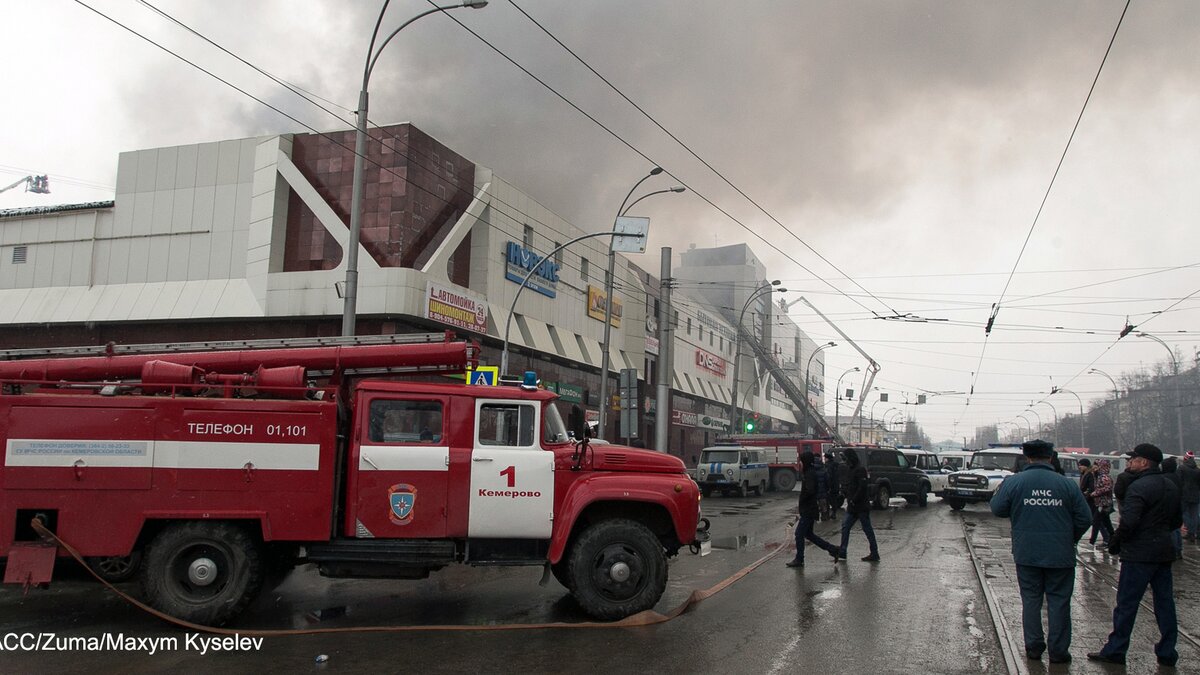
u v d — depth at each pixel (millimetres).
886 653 6996
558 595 9727
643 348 44344
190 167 29219
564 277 36594
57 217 30531
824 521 20828
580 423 8594
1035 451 7184
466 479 8320
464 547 8391
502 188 31516
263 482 7879
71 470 7574
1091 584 11141
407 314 25703
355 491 8141
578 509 8312
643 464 8844
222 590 7805
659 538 9008
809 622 8180
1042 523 6930
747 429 45312
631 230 25484
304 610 8828
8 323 29438
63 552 7523
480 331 29422
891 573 11492
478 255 30344
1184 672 6590
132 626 7855
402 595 9727
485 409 8562
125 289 29078
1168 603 6844
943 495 25906
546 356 34562
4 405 7570
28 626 7867
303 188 27406
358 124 15750
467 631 7773
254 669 6406
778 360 74938
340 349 8914
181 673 6273
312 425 8047
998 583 10812
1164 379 78438
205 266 28484
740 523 19875
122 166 30062
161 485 7719
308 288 26469
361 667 6484
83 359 8523
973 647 7250
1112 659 6871
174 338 28109
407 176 26766
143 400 7793
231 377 8172
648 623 8078
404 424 8383
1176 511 6848
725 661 6707
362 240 26781
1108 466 15633
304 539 7883
